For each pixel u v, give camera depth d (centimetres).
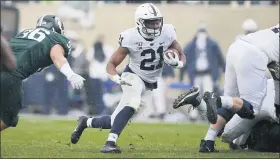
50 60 1653
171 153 1791
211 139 1841
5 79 1590
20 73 1619
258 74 1789
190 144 2147
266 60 1789
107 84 3553
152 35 1742
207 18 4072
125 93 1777
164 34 1770
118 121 1747
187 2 4094
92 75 3466
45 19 1722
